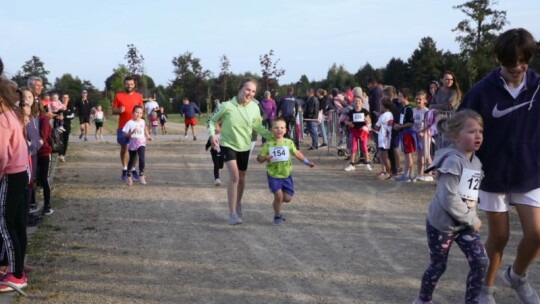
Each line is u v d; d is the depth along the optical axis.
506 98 4.18
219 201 9.51
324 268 5.76
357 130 12.91
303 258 6.12
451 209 4.09
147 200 9.60
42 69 71.00
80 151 17.70
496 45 4.09
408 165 11.09
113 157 16.14
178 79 67.50
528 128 4.15
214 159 11.02
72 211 8.66
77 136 25.78
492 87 4.25
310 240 6.87
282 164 7.61
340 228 7.45
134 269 5.81
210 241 6.91
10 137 4.96
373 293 5.02
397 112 11.30
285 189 7.68
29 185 5.80
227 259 6.13
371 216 8.12
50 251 6.46
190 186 11.06
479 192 4.39
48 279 5.48
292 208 8.77
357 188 10.51
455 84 11.04
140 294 5.08
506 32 4.08
